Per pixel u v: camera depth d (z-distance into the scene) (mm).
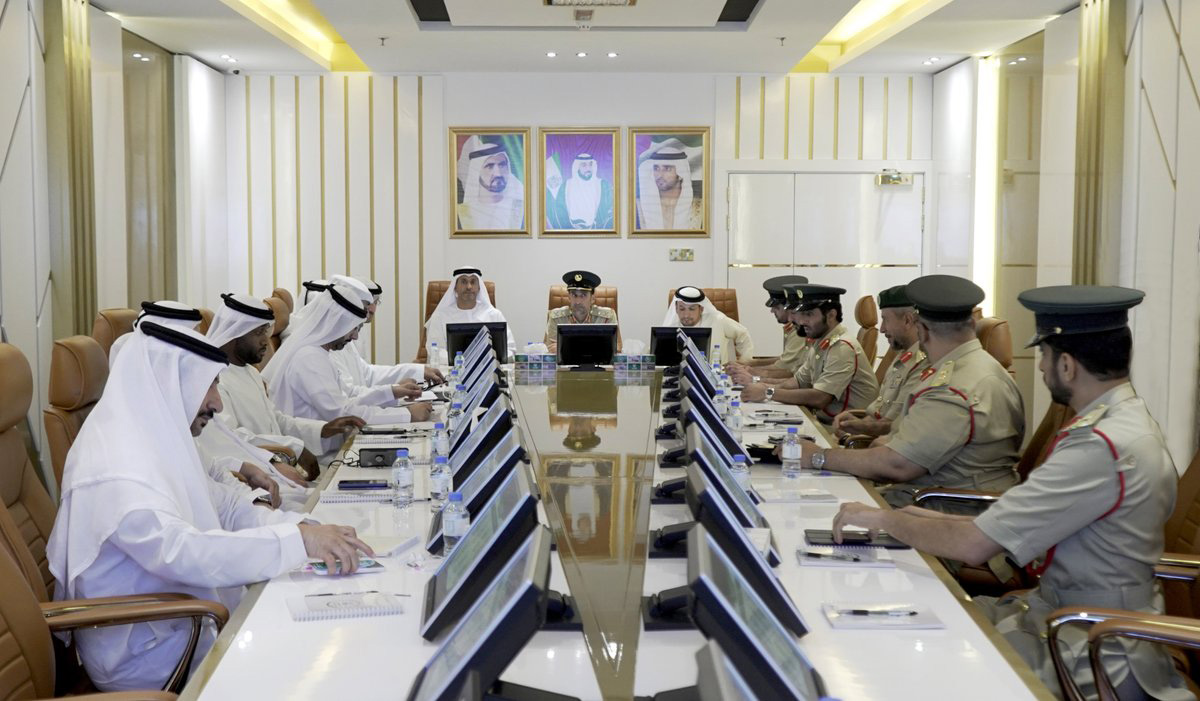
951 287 3510
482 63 9305
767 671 1222
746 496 2490
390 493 3018
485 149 9789
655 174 9828
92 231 6828
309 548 2266
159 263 8422
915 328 4719
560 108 9781
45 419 3045
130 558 2441
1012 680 1676
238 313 4426
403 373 6344
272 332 6262
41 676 2086
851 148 9844
